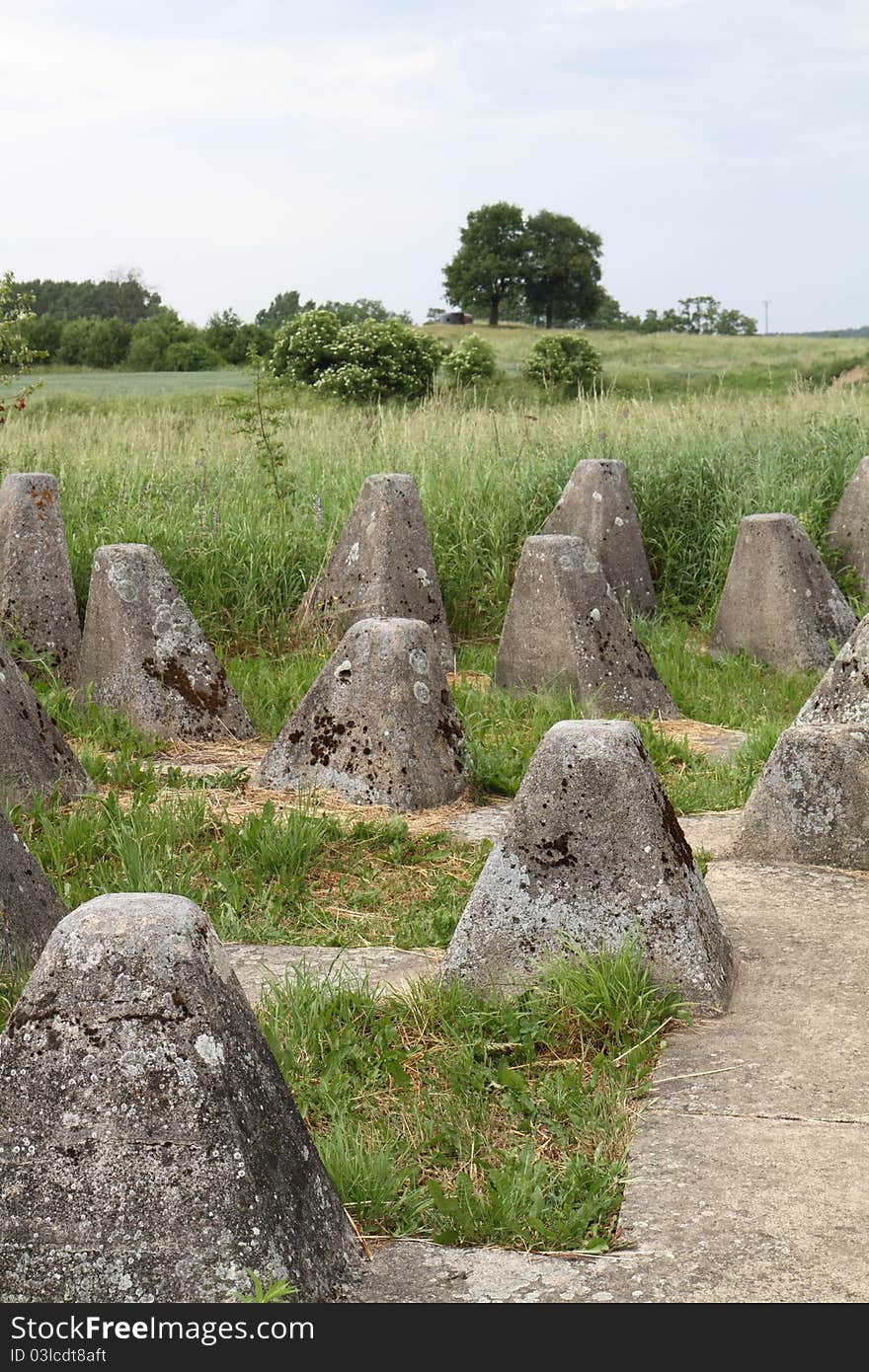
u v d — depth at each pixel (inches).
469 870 221.3
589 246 3686.0
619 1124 135.3
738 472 502.9
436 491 469.4
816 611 393.7
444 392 702.5
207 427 596.7
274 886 211.5
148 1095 98.7
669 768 286.5
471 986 166.4
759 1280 107.3
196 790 255.4
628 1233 115.5
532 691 341.4
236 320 2119.8
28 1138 98.7
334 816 241.1
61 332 2203.5
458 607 430.0
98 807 236.8
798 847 222.5
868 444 527.5
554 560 339.6
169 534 405.1
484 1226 117.0
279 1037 150.3
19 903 171.9
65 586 345.1
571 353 1168.8
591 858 166.7
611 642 339.9
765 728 297.6
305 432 580.7
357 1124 135.9
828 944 183.5
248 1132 101.0
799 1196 120.0
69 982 101.8
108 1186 97.4
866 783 219.9
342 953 185.9
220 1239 96.7
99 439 550.9
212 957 105.7
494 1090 144.9
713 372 1477.6
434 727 261.9
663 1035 156.6
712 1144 130.3
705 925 167.6
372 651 260.2
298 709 266.5
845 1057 148.8
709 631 439.5
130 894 109.8
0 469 429.4
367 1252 114.0
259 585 402.6
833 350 1867.6
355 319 1280.8
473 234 3644.2
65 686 331.9
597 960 163.5
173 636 304.0
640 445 526.6
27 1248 96.9
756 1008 163.2
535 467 488.7
